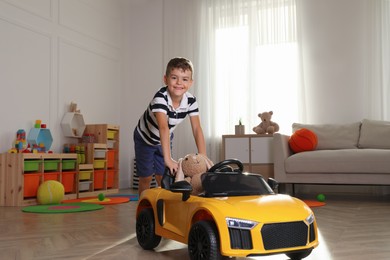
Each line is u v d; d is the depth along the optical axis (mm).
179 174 1844
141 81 6363
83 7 5480
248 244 1455
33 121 4617
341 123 5258
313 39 5430
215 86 5773
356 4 5250
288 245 1497
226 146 5160
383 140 4582
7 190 3977
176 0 6176
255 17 5684
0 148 4199
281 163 4426
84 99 5465
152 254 1887
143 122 2473
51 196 4000
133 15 6453
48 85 4852
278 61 5543
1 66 4242
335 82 5312
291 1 5516
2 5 4246
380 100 5031
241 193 1690
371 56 5094
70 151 4879
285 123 5488
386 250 1926
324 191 5242
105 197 4629
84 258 1815
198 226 1562
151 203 1960
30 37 4605
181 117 2246
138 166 2629
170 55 6176
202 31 5961
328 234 2348
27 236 2346
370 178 4086
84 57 5480
